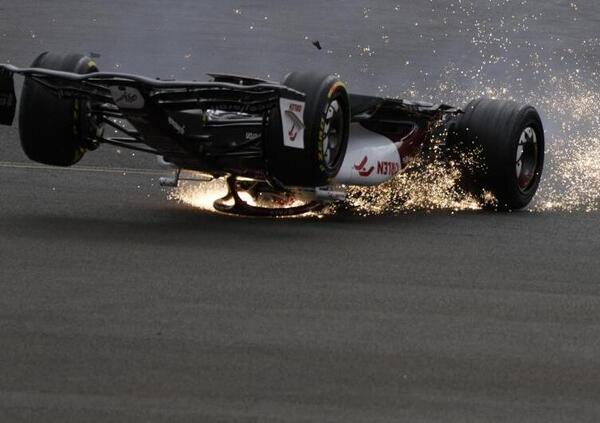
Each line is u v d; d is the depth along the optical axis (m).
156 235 24.44
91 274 20.77
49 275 20.58
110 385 15.17
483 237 26.00
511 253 24.34
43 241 23.34
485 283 21.50
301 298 19.72
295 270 21.70
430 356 16.86
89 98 25.67
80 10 71.50
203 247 23.36
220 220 26.50
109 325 17.70
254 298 19.56
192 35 65.25
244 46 62.75
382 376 15.91
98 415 14.15
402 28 71.31
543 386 15.79
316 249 23.70
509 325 18.69
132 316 18.22
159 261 21.95
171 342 16.97
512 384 15.82
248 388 15.23
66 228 24.83
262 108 24.64
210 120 25.47
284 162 25.05
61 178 31.50
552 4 82.06
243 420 14.13
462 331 18.22
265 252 23.16
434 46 66.19
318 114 24.92
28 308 18.45
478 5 80.62
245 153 25.72
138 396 14.82
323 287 20.53
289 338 17.41
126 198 29.03
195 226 25.61
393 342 17.45
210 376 15.62
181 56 58.72
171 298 19.34
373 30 70.12
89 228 24.94
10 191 29.11
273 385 15.38
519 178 30.19
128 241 23.69
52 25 65.81
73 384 15.17
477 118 29.73
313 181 25.25
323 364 16.30
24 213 26.41
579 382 16.00
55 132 26.22
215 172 26.39
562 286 21.56
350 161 27.19
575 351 17.42
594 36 72.06
